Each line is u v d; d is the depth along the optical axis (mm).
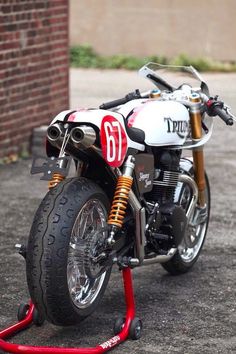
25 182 10352
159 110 6125
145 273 7074
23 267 7180
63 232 5242
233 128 14141
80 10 24719
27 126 11984
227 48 24062
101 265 5547
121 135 5566
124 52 24672
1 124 11391
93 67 23797
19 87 11742
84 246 5438
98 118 5418
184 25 24188
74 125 5434
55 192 5410
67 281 5270
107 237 5504
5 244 7824
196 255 7059
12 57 11539
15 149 11750
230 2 23797
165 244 6219
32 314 5773
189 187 6676
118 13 24500
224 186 10219
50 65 12523
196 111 6445
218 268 7191
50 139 5418
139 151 5887
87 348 5367
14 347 5230
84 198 5391
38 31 12117
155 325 5910
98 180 5859
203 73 22781
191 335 5746
